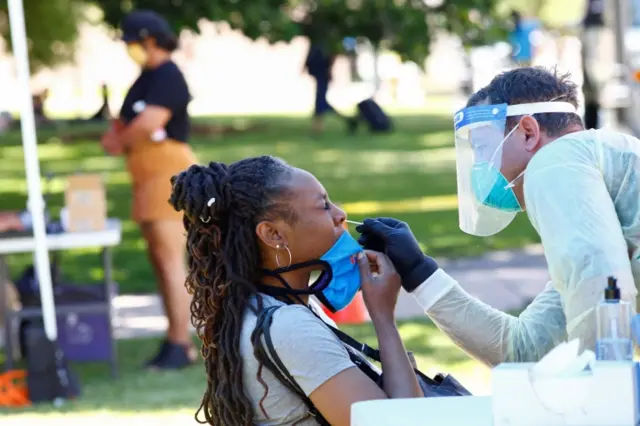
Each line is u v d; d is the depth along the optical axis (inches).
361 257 127.6
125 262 510.0
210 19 680.4
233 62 2101.4
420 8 797.2
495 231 133.8
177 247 314.7
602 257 111.0
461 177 133.0
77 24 1229.1
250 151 979.9
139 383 304.7
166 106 303.3
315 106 1170.0
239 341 123.7
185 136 310.3
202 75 2085.4
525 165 127.3
